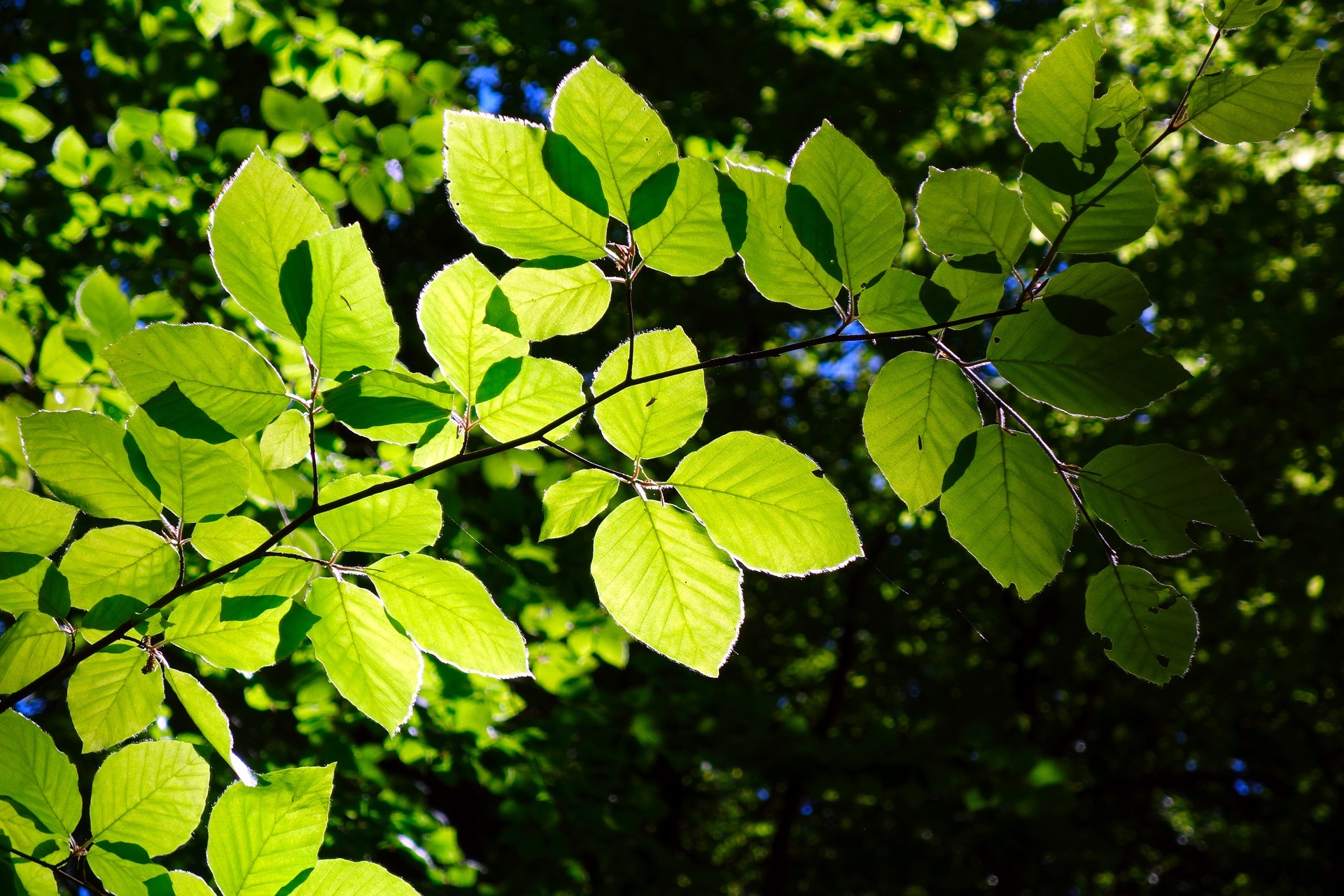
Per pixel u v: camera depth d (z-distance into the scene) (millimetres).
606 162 906
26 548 1062
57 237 3549
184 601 1087
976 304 936
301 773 1070
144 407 958
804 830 10055
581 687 4090
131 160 3473
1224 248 7750
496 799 6520
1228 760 9352
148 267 3645
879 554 9672
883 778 4523
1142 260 7574
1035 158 879
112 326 2453
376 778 3719
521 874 4477
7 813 1088
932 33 5832
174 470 1044
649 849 4934
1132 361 897
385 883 1054
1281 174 7480
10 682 1076
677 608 1046
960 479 977
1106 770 10508
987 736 4488
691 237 941
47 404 2510
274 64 4082
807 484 988
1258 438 7105
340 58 3658
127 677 1097
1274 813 9875
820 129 898
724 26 6898
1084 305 888
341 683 1102
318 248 923
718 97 7363
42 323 3375
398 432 1050
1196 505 919
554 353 6730
